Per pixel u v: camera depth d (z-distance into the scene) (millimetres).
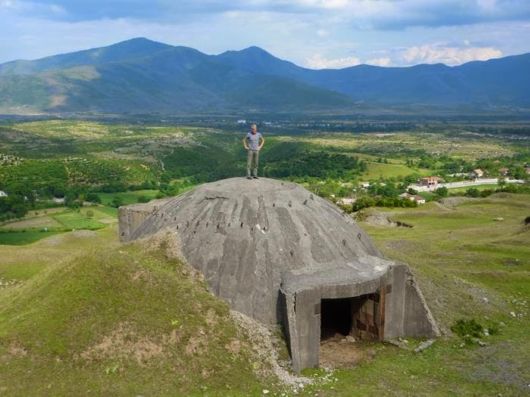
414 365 19141
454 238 44562
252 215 21344
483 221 55219
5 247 39000
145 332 17469
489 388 17656
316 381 17672
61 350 16516
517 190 83812
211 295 19672
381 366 19016
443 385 17766
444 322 22734
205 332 18047
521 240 40938
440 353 20234
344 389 17203
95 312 17766
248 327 18875
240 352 17844
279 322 19422
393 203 69500
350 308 22297
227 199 22281
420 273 27500
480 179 129125
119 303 18203
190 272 20531
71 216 86562
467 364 19438
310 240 21141
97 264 19578
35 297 19203
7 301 20609
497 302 26453
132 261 20156
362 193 107438
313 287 18641
